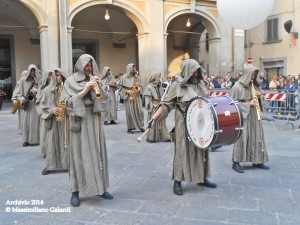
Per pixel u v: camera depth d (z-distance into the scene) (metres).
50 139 5.80
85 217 4.02
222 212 4.09
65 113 5.56
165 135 8.66
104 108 4.29
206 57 26.42
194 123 4.43
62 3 15.24
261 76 16.53
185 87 4.54
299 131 10.00
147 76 17.47
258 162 5.84
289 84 14.02
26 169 6.16
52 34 15.20
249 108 5.78
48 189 5.04
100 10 19.56
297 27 21.16
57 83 5.82
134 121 10.15
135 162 6.54
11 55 19.75
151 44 17.52
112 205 4.36
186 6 18.44
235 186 5.02
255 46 23.89
